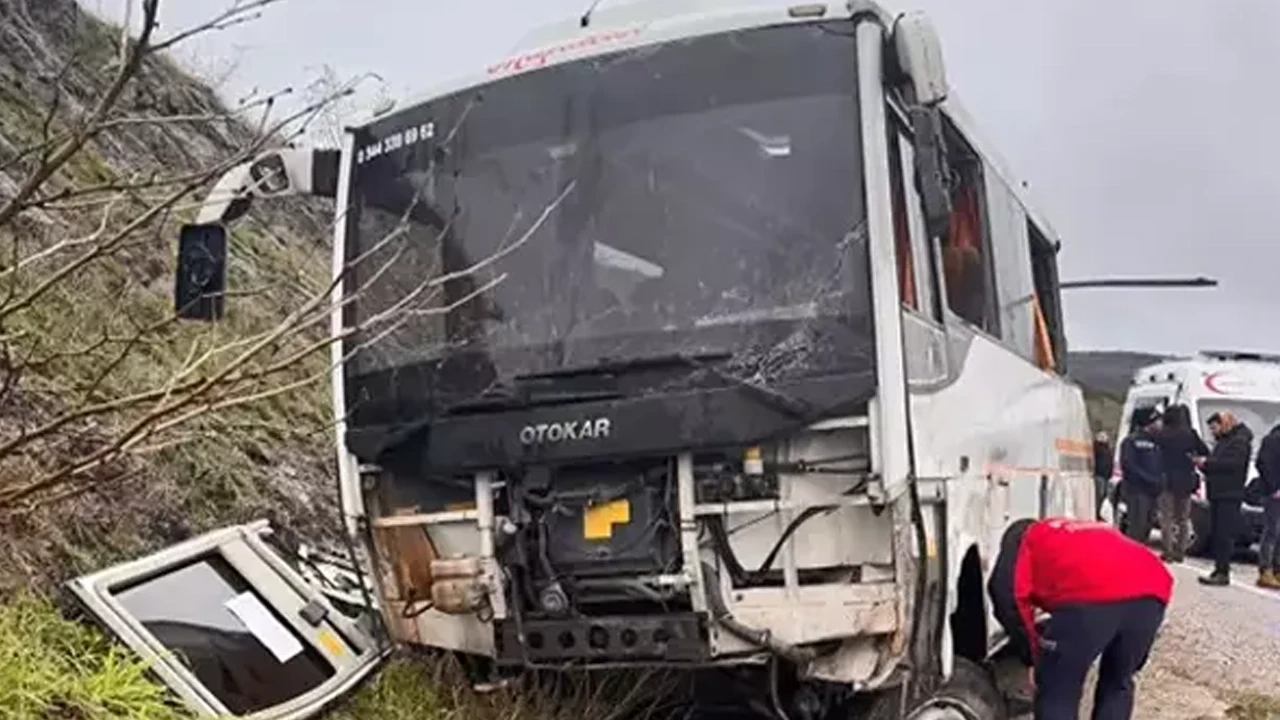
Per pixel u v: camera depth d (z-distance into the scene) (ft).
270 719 16.30
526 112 17.35
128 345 13.60
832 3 16.22
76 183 25.53
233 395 12.92
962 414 18.11
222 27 10.01
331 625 18.97
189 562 18.61
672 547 15.67
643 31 17.11
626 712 18.51
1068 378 29.96
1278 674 28.27
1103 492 55.16
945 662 16.46
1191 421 55.42
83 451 18.16
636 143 16.66
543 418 15.98
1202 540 53.01
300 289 21.13
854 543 15.47
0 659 13.83
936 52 15.60
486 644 16.83
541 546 16.08
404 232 17.61
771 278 15.62
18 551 16.97
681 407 15.35
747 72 16.37
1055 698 17.62
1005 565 18.06
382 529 17.74
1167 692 26.27
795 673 16.47
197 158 33.71
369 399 17.34
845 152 15.67
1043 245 29.60
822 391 15.03
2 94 28.40
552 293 16.52
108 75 13.78
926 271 16.81
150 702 14.98
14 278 12.26
